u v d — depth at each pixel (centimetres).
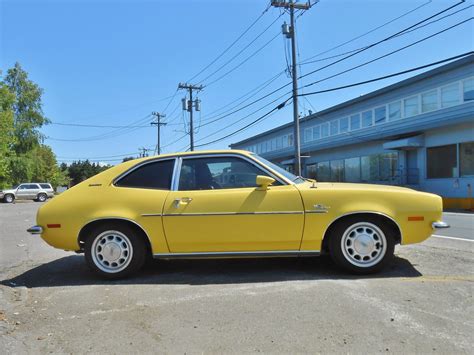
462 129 2069
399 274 545
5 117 3672
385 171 2645
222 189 557
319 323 390
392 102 2516
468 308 420
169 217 546
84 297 492
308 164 3575
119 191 565
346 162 3044
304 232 539
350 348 343
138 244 560
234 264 621
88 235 566
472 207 1889
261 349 346
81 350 357
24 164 4550
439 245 755
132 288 521
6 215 1973
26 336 387
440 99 2164
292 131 3891
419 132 2316
